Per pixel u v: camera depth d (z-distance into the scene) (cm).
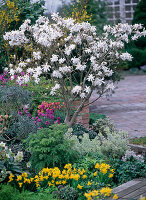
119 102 1152
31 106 663
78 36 564
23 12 915
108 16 1336
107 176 438
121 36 551
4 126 579
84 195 376
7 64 875
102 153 528
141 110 1013
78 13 827
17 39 569
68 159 448
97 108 1055
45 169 415
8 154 432
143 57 2009
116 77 818
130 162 477
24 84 726
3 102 632
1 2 885
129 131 778
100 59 580
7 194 365
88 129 655
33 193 399
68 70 557
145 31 552
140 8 1966
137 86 1531
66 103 606
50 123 602
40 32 563
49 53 592
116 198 344
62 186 409
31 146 466
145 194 378
